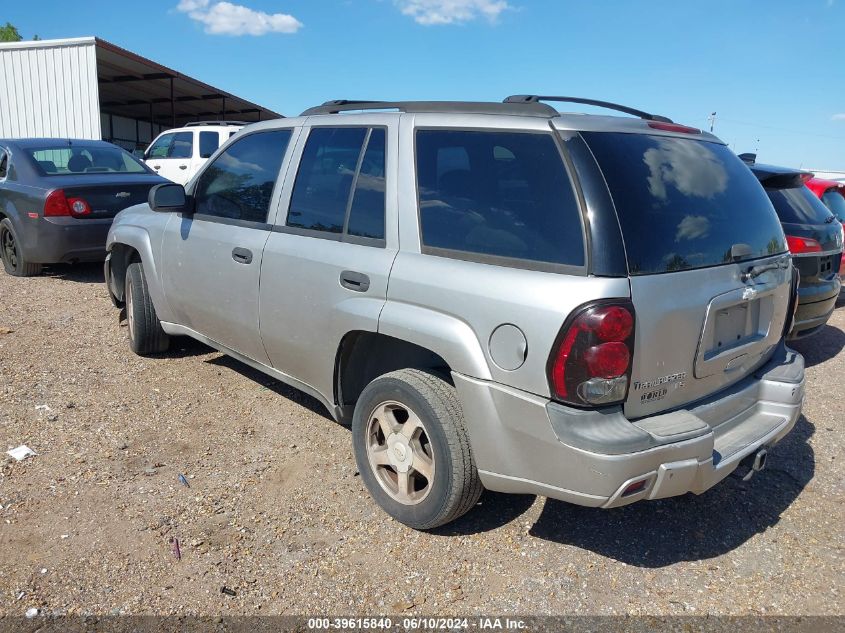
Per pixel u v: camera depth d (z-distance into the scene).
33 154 8.25
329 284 3.50
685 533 3.39
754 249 3.26
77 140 8.91
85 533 3.15
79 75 15.69
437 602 2.83
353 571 3.00
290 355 3.88
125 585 2.84
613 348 2.54
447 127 3.20
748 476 3.12
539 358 2.62
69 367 5.22
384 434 3.33
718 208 3.13
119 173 8.48
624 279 2.59
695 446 2.67
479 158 3.04
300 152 3.94
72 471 3.69
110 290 6.25
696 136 3.39
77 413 4.42
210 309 4.47
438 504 3.07
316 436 4.24
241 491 3.59
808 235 5.70
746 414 3.27
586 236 2.63
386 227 3.31
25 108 16.27
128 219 5.47
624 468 2.53
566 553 3.19
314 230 3.71
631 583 2.99
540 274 2.70
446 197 3.12
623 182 2.74
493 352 2.78
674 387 2.84
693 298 2.81
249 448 4.06
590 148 2.77
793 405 3.33
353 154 3.61
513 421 2.75
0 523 3.18
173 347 5.77
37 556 2.97
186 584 2.86
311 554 3.10
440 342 2.94
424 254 3.13
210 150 14.11
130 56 16.95
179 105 26.58
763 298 3.36
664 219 2.80
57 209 7.56
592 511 3.54
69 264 9.17
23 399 4.58
